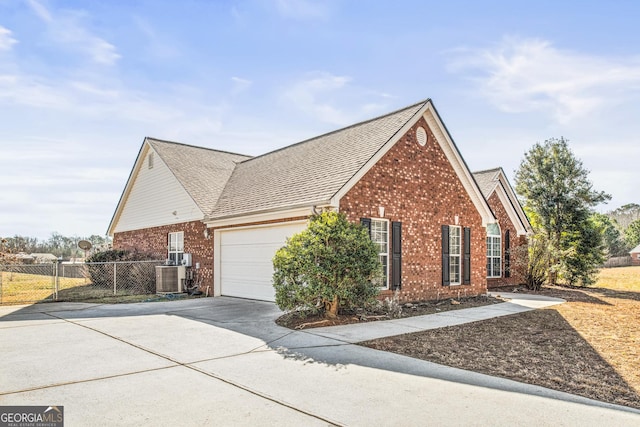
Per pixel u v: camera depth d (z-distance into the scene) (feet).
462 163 53.47
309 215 40.96
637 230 208.54
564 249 74.13
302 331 31.17
